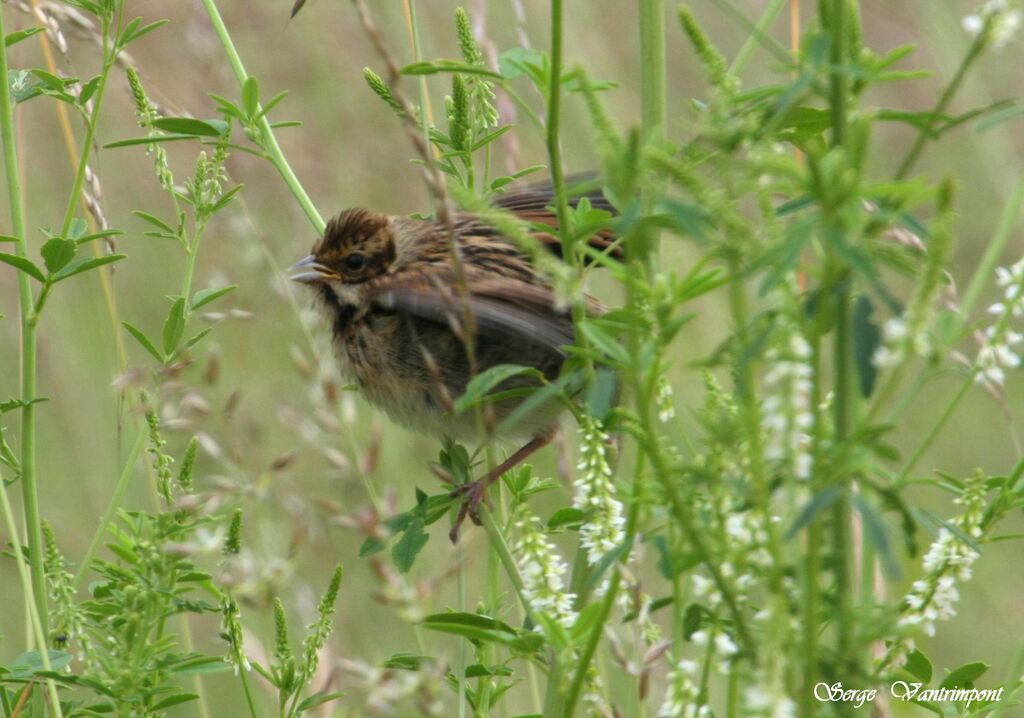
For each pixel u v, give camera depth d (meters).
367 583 9.78
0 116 6.77
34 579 6.49
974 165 13.71
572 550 9.88
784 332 3.77
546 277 4.73
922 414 12.36
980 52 4.43
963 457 12.06
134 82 7.44
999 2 4.34
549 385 4.71
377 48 5.09
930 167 13.80
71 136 9.55
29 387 6.66
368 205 12.23
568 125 12.69
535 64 5.69
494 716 8.38
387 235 8.56
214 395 4.95
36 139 12.56
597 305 7.35
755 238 3.77
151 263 12.34
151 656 5.67
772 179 4.18
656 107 6.46
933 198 3.73
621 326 4.41
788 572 3.97
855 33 4.40
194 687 8.37
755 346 3.78
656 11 6.45
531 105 12.68
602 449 4.86
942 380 12.56
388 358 8.44
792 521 3.79
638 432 4.16
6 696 6.42
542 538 5.00
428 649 8.05
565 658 4.62
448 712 7.62
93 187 8.34
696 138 4.39
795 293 4.08
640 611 4.68
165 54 11.77
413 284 8.06
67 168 12.62
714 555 4.04
